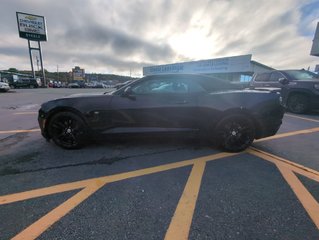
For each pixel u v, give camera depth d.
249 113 3.59
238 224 1.89
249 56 20.91
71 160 3.32
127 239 1.71
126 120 3.62
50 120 3.68
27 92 20.45
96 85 50.75
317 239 1.71
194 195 2.36
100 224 1.88
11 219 1.94
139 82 3.66
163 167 3.09
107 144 4.06
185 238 1.73
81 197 2.31
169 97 3.61
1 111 8.28
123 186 2.55
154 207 2.14
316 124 6.07
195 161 3.31
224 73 23.69
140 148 3.86
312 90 7.45
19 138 4.46
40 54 39.78
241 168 3.06
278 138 4.60
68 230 1.81
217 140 3.67
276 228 1.84
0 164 3.15
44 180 2.68
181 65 29.56
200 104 3.58
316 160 3.37
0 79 29.81
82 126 3.65
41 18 37.47
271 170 3.00
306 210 2.09
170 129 3.66
